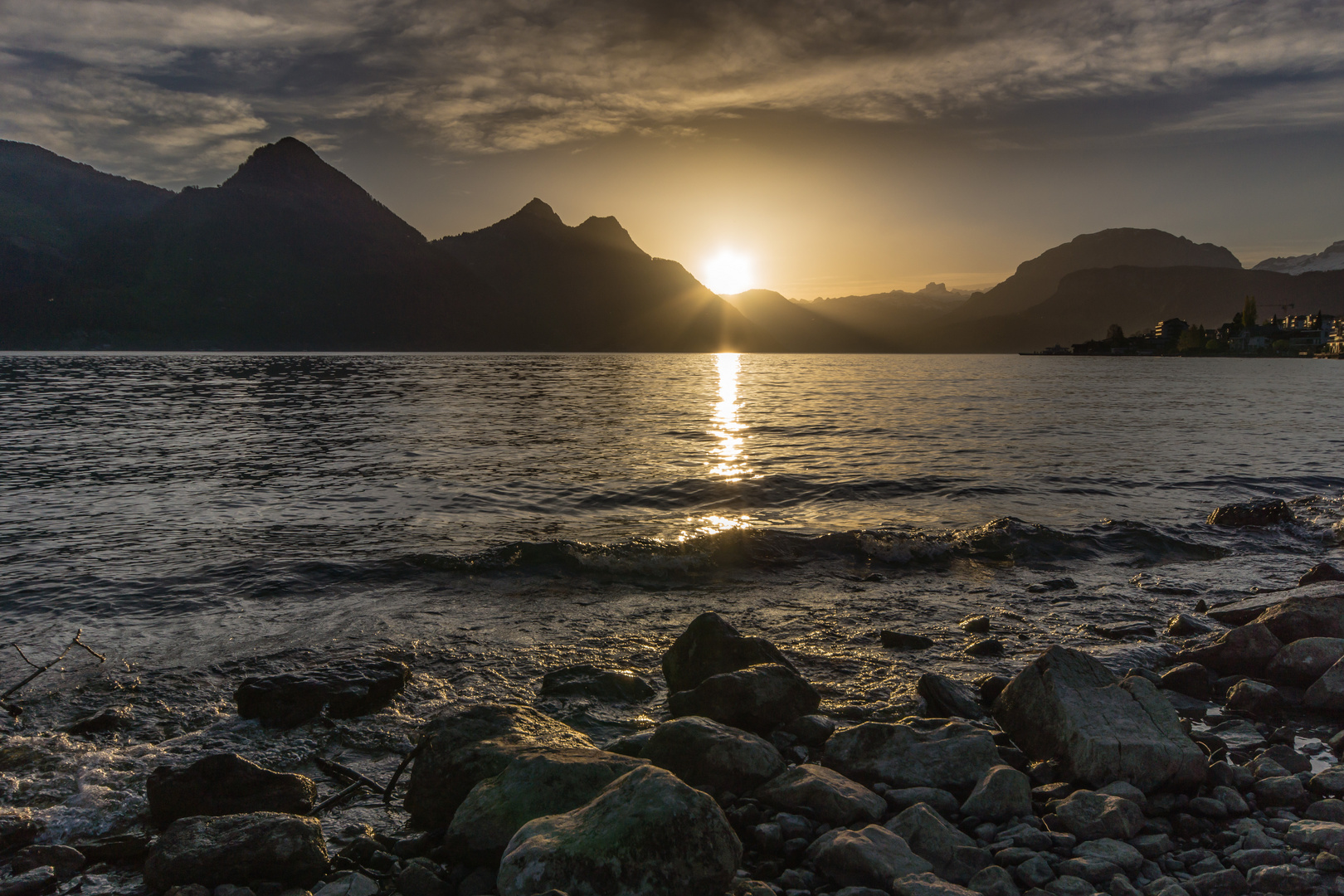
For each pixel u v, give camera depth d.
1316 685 7.77
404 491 21.31
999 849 5.06
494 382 97.12
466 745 5.98
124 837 5.48
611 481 22.73
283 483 22.56
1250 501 18.19
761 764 5.90
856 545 14.73
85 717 7.62
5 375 101.94
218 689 8.31
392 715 7.64
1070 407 53.47
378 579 12.80
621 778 4.77
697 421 43.09
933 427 38.81
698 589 12.50
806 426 39.84
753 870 4.85
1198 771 5.88
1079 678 6.81
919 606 11.64
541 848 4.29
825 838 5.05
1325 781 5.88
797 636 10.18
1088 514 18.53
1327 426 39.47
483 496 20.59
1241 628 8.80
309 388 78.25
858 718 7.44
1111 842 5.06
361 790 6.25
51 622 10.62
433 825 5.69
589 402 59.56
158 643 9.80
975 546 14.88
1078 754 6.00
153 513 18.34
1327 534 16.28
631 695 8.04
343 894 4.66
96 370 120.62
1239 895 4.54
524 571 13.28
